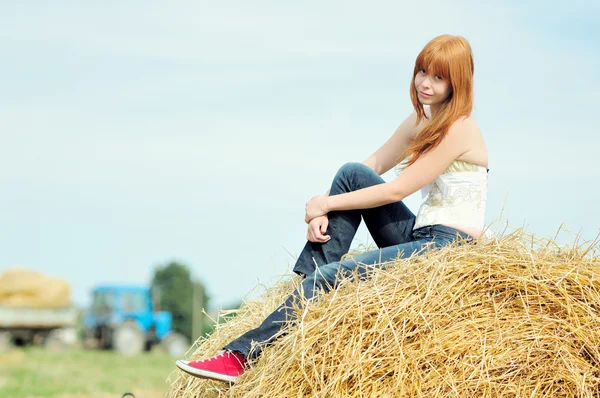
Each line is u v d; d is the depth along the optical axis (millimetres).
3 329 28266
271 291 5082
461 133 4453
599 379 3654
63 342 28828
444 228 4426
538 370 3680
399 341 3732
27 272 29859
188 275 54156
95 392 16359
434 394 3625
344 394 3676
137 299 30344
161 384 18109
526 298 3830
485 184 4559
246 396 3914
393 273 4051
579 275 3877
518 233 4168
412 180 4445
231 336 4852
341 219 4496
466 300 3848
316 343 3826
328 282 4227
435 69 4449
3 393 15953
